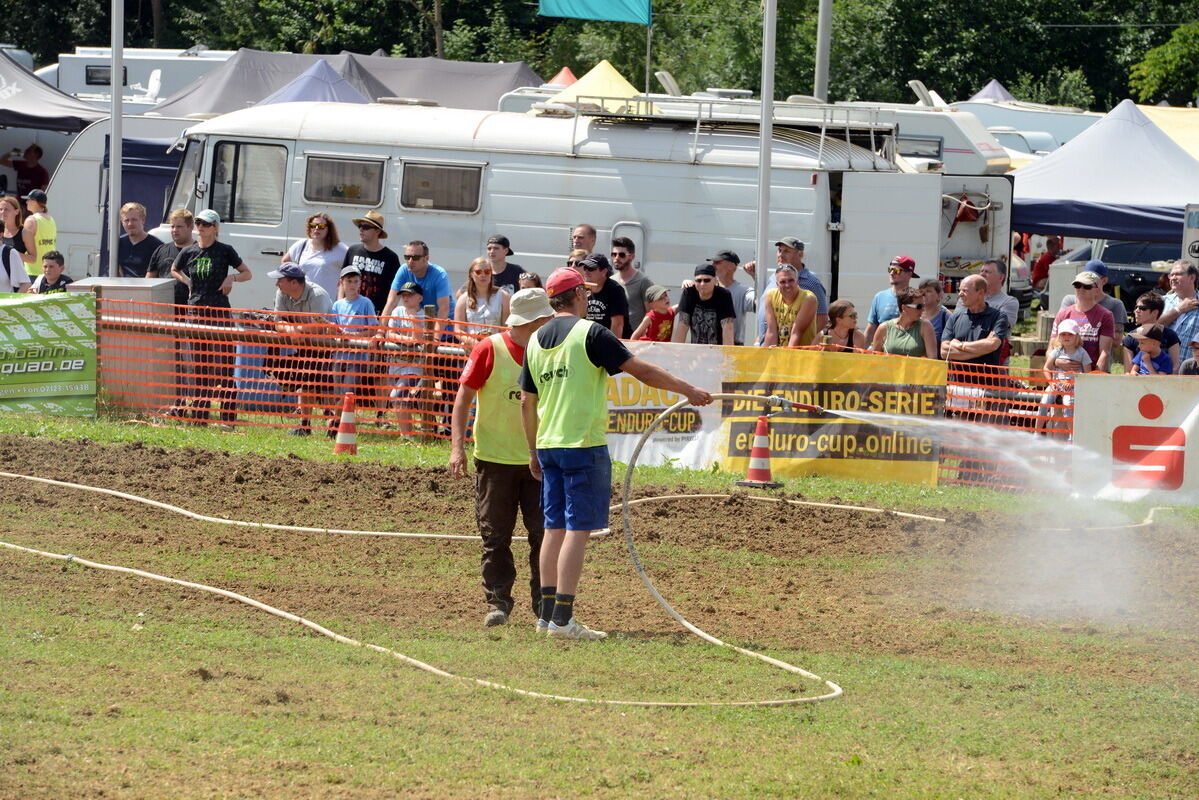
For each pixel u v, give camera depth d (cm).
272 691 2461
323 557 3594
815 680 2691
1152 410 4688
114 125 7006
